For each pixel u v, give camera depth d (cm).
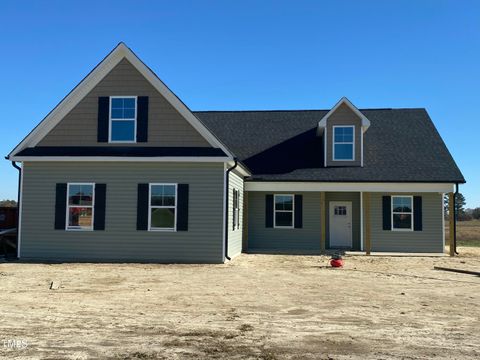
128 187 1706
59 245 1711
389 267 1625
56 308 930
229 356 645
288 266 1609
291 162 2242
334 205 2258
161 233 1684
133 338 726
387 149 2298
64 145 1753
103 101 1756
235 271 1466
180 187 1688
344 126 2191
